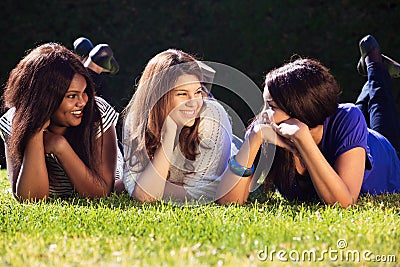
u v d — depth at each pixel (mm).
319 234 5867
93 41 15914
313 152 6922
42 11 16375
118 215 6691
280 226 6145
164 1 16422
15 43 15781
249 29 15609
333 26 15508
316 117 7086
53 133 7648
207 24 15922
